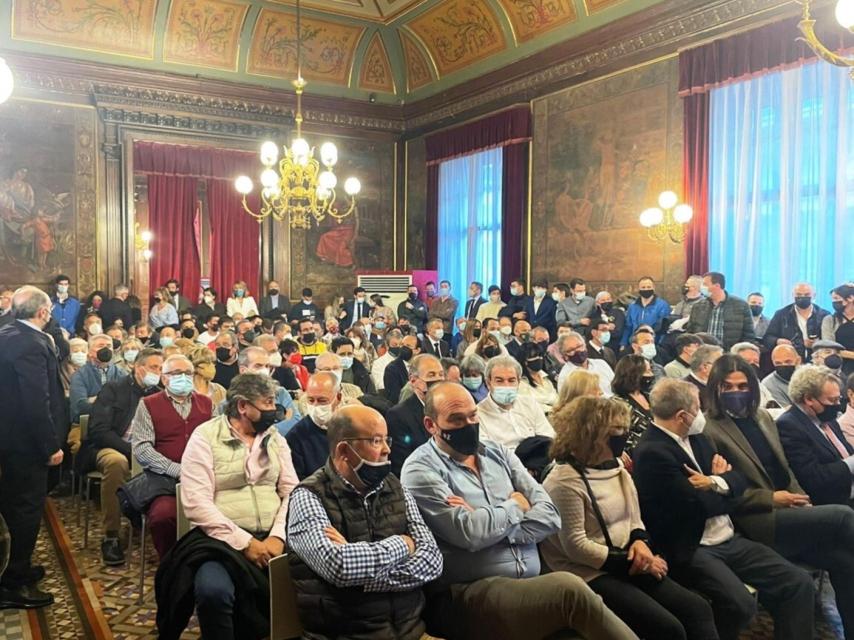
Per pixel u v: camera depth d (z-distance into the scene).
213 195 15.87
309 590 3.04
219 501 3.99
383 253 17.78
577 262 12.88
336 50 16.59
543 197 13.59
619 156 11.98
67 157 14.39
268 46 15.92
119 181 14.89
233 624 3.48
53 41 14.07
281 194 11.72
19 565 4.69
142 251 15.62
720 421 4.50
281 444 4.31
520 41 13.93
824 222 9.05
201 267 15.99
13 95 13.89
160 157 15.25
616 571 3.57
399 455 4.99
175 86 15.16
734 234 10.19
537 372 7.05
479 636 3.24
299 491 3.18
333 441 3.22
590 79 12.51
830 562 4.07
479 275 15.31
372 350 10.38
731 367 4.55
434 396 3.59
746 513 4.12
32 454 4.66
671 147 11.08
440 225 16.53
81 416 6.19
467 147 15.38
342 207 17.23
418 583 3.11
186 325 10.80
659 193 11.29
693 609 3.48
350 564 2.92
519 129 13.88
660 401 4.04
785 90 9.42
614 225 12.12
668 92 11.11
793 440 4.53
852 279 8.82
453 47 15.55
